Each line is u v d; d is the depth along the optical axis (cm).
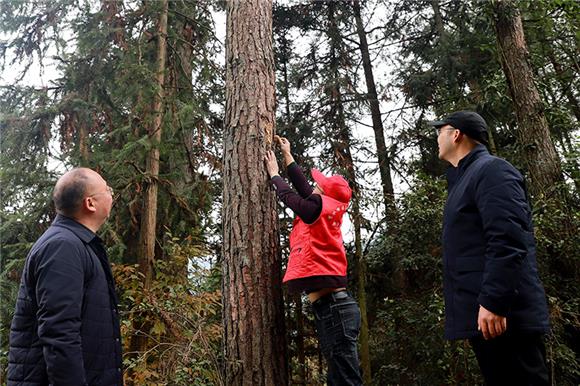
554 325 429
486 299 196
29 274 196
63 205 213
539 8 604
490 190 210
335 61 944
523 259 197
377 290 738
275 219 315
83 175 220
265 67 341
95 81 586
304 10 952
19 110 571
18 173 568
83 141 562
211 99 745
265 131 324
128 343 490
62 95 592
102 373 199
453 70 796
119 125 620
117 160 551
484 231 208
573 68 669
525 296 205
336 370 268
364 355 647
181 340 427
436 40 899
